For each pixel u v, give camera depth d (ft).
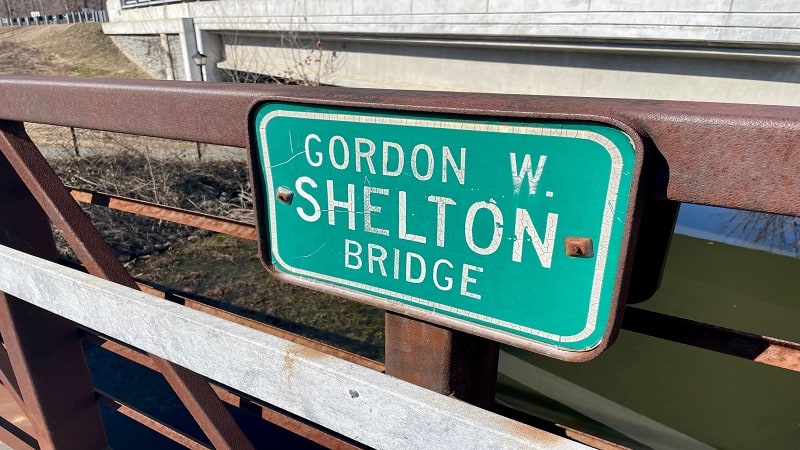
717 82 22.41
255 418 17.46
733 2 19.88
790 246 30.22
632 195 2.34
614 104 2.54
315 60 37.86
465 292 3.01
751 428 18.47
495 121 2.60
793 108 2.40
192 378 5.02
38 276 4.57
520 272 2.79
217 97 3.61
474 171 2.75
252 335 3.43
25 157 5.02
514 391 20.15
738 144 2.24
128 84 4.08
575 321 2.70
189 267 27.96
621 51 23.88
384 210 3.13
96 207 31.14
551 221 2.61
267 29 41.29
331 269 3.51
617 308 2.52
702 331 3.72
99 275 5.05
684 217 34.32
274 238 3.70
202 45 49.39
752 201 2.29
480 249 2.88
